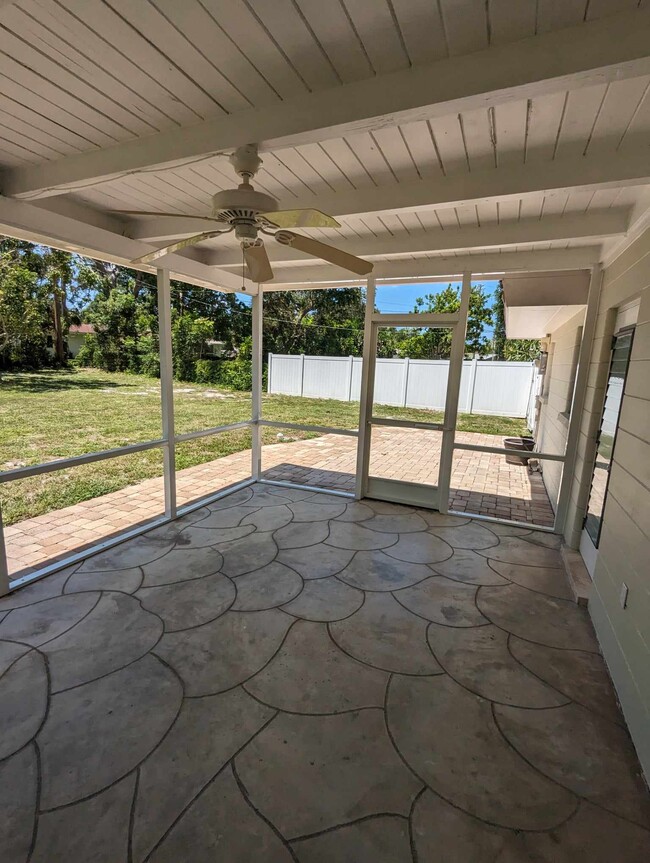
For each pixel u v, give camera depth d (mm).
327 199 2545
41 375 6082
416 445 4445
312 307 9422
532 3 1137
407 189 2359
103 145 2037
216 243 3742
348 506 4473
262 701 1888
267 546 3473
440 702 1908
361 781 1531
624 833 1370
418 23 1219
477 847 1322
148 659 2133
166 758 1598
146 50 1363
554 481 4676
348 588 2854
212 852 1290
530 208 2664
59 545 3436
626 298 2645
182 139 1860
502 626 2480
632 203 2488
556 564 3266
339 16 1198
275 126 1665
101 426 6656
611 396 2959
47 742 1649
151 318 7281
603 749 1690
